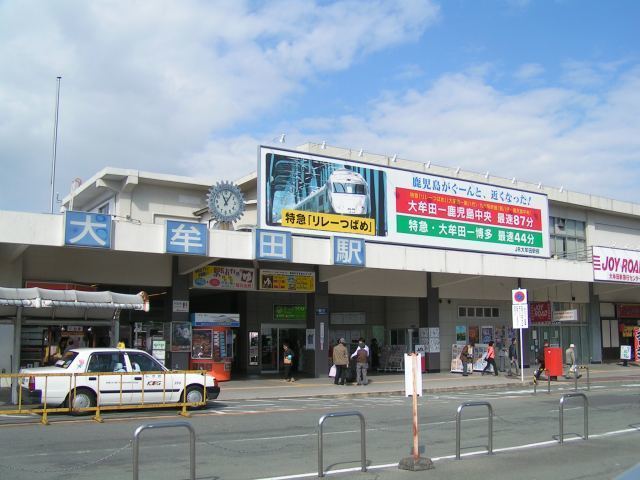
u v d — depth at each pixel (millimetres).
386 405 18672
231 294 32250
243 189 33000
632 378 30219
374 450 11133
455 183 32375
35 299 16281
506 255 31625
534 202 35906
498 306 35656
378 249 26922
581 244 41750
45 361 21562
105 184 32125
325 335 28281
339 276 28078
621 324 42719
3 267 21766
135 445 7535
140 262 24641
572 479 8766
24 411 14430
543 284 37000
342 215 28172
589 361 39750
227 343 26516
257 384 25172
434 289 32719
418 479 8734
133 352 16391
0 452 10641
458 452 10156
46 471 9242
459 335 33844
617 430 13414
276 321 31312
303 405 18672
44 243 20000
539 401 19688
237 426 13914
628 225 44625
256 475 9062
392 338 34500
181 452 10773
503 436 12664
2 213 19484
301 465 9789
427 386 24719
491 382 26594
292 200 26906
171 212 33688
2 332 21969
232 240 23344
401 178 30422
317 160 27891
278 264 27391
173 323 24625
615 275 35688
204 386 16875
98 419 14570
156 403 16141
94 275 23766
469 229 32562
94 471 9258
